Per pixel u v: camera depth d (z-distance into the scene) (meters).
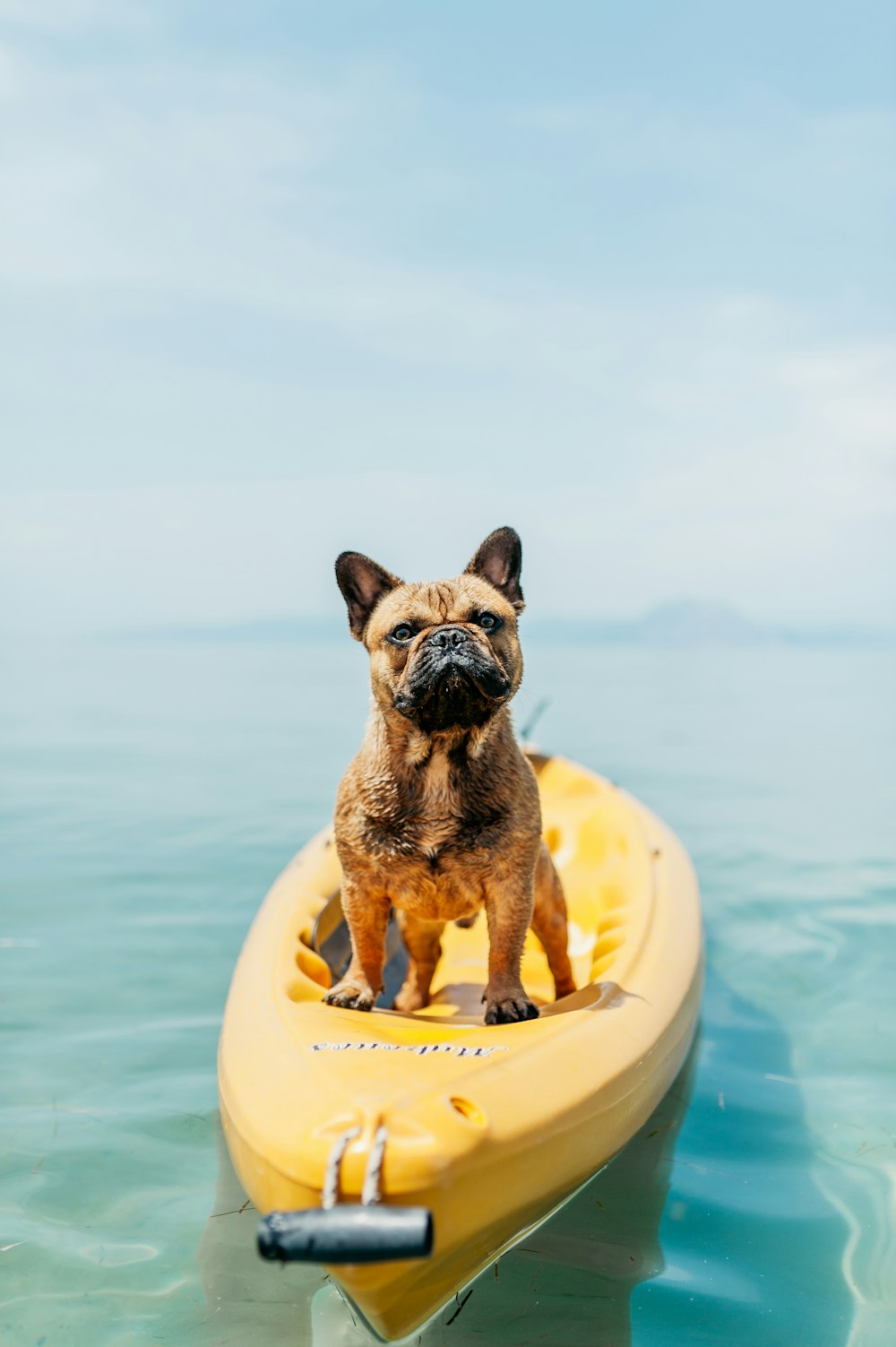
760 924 2.05
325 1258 0.78
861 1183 1.18
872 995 1.71
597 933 1.59
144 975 1.75
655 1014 1.25
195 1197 1.16
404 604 1.23
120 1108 1.34
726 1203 1.14
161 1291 1.01
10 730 4.86
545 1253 1.05
